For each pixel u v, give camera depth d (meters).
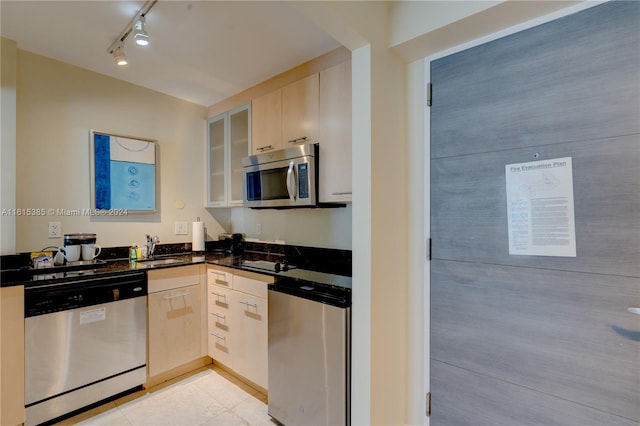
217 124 3.02
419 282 1.65
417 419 1.64
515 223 1.35
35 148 2.14
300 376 1.71
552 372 1.26
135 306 2.10
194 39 1.93
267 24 1.77
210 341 2.47
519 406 1.33
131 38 1.94
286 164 2.18
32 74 2.13
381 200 1.50
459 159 1.51
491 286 1.41
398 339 1.63
